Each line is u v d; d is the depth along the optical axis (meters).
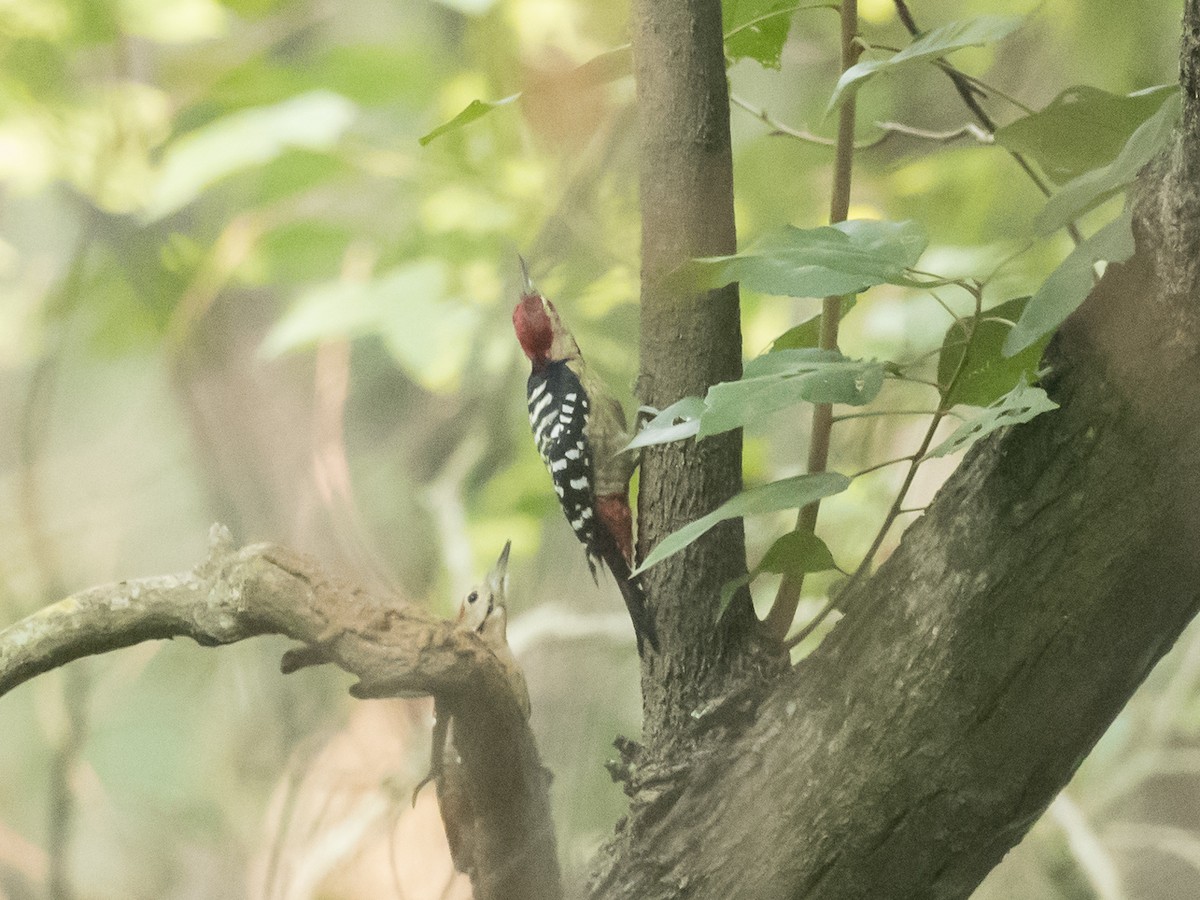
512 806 4.02
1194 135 2.97
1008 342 3.12
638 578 4.35
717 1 4.12
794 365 3.38
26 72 8.71
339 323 8.27
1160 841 8.62
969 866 3.60
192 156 8.01
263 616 3.74
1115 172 3.21
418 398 11.41
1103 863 7.46
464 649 3.73
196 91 9.17
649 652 4.25
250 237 9.05
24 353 11.62
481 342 8.84
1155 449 3.20
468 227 8.42
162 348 10.46
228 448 10.60
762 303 8.48
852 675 3.64
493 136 8.34
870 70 3.70
